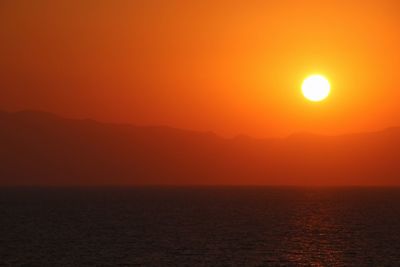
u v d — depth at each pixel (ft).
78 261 507.30
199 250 568.00
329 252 562.66
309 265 499.92
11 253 545.44
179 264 499.92
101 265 492.54
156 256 533.55
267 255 543.80
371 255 546.26
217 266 492.13
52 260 511.40
